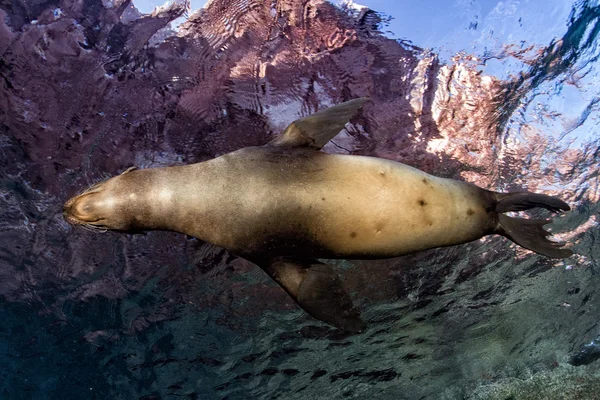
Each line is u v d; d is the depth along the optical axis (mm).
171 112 2246
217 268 2664
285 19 2174
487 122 2303
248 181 1350
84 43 2186
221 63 2178
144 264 2705
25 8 2143
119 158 2361
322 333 2914
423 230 1355
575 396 2932
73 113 2273
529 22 2330
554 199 1498
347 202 1316
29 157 2387
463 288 2736
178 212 1364
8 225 2650
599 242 2744
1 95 2205
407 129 2236
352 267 2541
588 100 2393
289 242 1355
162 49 2193
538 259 2699
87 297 2955
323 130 1428
